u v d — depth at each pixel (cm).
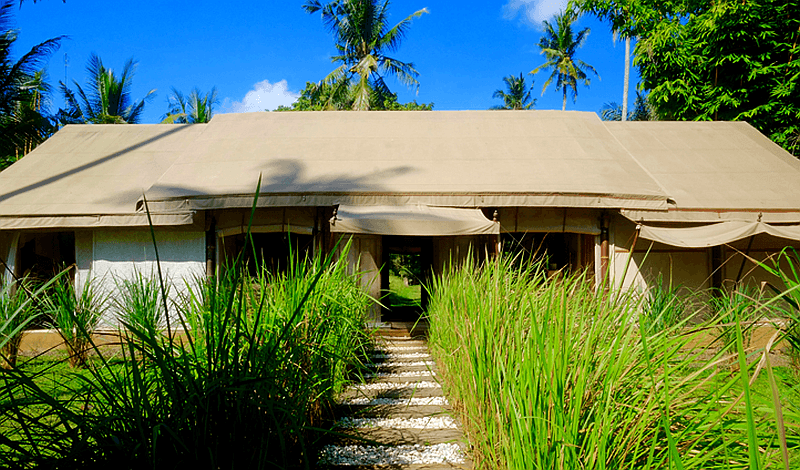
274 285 356
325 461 324
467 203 859
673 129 1206
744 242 912
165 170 1010
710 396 183
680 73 1580
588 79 3828
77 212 857
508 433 243
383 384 521
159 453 184
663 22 1569
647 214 873
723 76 1538
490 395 275
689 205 880
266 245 1041
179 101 3002
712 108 1499
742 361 115
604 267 874
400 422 403
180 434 193
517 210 935
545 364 213
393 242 1223
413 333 877
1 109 1418
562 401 198
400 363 624
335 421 394
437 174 925
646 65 1625
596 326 226
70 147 1143
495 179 903
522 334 278
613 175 926
